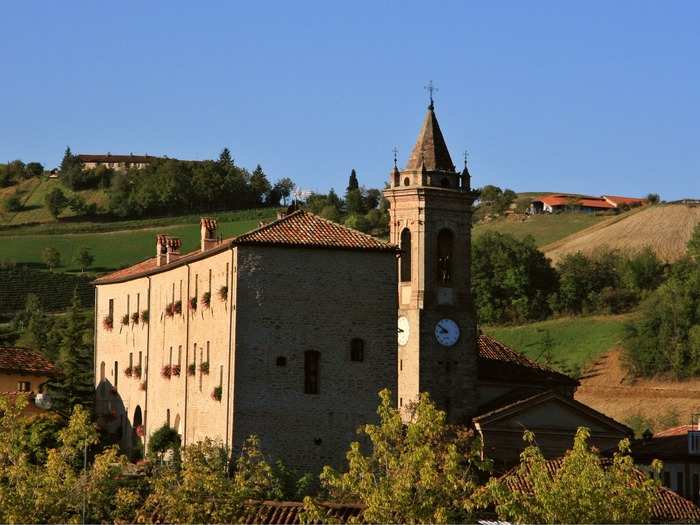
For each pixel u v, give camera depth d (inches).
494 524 2824.8
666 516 3491.6
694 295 7445.9
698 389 6820.9
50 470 3002.0
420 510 2760.8
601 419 4608.8
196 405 4448.8
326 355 4180.6
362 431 4116.6
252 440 3531.0
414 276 4913.9
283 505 3211.1
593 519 2817.4
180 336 4707.2
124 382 5364.2
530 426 4554.6
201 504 2960.1
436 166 4975.4
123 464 3129.9
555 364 7386.8
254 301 4141.2
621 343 7416.3
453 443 3102.9
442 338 4879.4
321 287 4195.4
